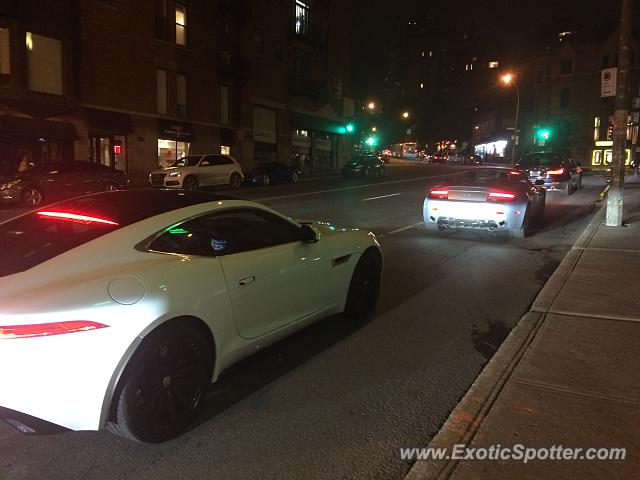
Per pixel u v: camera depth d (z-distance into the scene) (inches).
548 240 428.8
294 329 187.6
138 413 129.6
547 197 784.3
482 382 164.6
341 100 1972.2
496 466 121.9
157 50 1167.6
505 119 3203.7
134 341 126.3
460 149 4239.7
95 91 1034.7
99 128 1037.8
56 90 976.9
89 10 1016.2
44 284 128.0
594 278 286.8
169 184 951.0
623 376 167.8
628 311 231.0
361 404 159.9
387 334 217.5
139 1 1116.5
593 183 1085.1
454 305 256.4
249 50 1467.8
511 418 142.4
